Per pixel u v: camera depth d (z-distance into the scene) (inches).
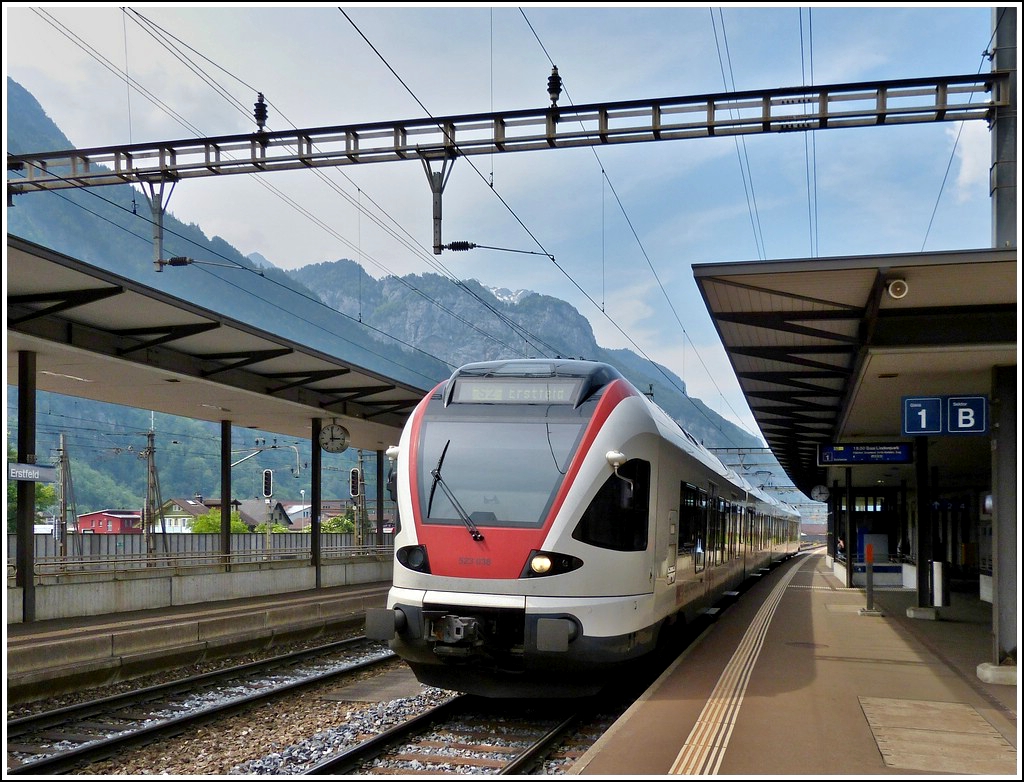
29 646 496.4
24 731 424.5
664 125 512.7
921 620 757.3
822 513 4795.8
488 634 421.1
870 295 421.7
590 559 428.1
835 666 502.3
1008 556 473.4
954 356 470.0
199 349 762.2
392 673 581.6
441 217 541.6
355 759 352.5
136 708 475.8
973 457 1056.2
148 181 575.8
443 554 430.6
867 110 498.9
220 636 642.2
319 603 769.6
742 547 944.9
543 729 413.7
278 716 450.6
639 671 534.0
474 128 531.8
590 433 447.5
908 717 373.7
